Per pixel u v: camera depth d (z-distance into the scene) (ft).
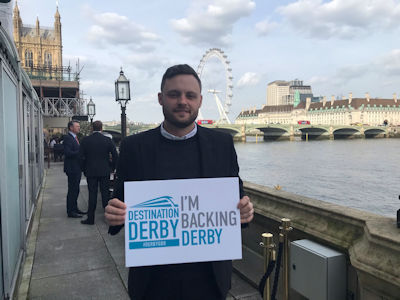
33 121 22.53
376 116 566.36
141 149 5.10
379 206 98.73
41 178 32.48
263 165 178.29
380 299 6.13
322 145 333.01
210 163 5.14
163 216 4.93
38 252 14.32
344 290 7.32
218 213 5.07
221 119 453.17
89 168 18.42
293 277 8.29
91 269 12.52
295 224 8.79
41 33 272.10
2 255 9.25
